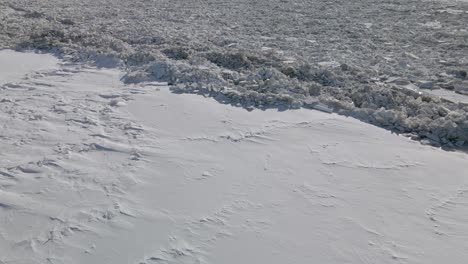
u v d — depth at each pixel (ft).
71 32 39.86
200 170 16.89
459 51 34.24
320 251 12.62
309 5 60.44
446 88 25.84
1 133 20.21
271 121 21.42
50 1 68.08
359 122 21.30
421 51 34.45
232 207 14.58
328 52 34.04
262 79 26.89
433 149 18.76
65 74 29.55
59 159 17.67
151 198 15.06
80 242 12.87
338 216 14.20
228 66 30.50
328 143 19.11
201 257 12.32
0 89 26.45
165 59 30.71
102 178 16.28
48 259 12.18
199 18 50.62
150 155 18.02
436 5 58.65
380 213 14.37
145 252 12.48
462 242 13.00
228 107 23.26
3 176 16.35
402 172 16.78
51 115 22.35
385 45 36.73
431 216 14.21
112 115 22.25
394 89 25.11
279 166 17.24
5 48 36.17
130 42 37.50
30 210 14.26
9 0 67.10
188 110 22.82
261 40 38.50
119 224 13.65
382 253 12.55
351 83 26.13
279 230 13.51
